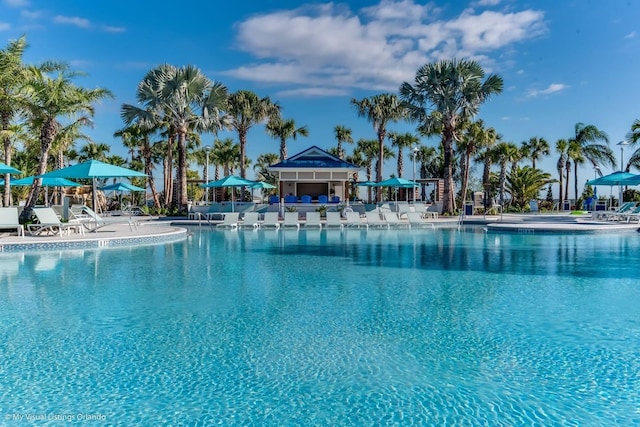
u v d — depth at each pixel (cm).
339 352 508
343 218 2862
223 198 4038
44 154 1842
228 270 1032
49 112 1812
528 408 380
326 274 977
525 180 3928
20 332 579
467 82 2803
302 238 1794
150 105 2859
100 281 902
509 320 627
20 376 446
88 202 3856
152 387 422
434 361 481
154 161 4547
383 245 1534
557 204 4203
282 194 3422
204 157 4806
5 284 871
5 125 2045
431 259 1196
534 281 895
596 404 386
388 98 3678
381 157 3794
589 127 4338
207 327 599
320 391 413
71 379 439
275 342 541
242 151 3675
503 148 3712
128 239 1532
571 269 1033
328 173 3425
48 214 1561
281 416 370
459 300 741
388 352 507
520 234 1903
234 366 470
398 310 681
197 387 422
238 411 378
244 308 693
